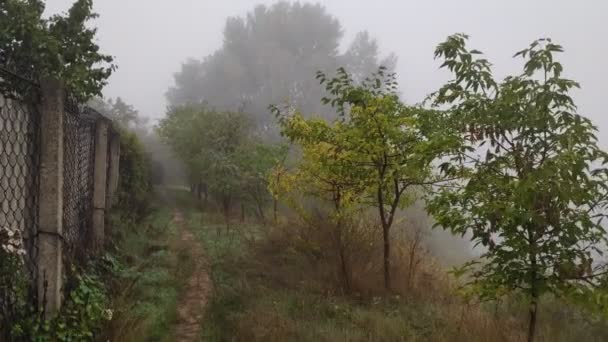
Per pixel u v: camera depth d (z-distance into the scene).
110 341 4.42
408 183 7.11
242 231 11.21
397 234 8.89
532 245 3.42
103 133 7.46
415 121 6.39
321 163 7.10
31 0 7.32
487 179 3.52
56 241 3.90
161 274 7.33
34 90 3.90
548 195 3.18
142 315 5.33
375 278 7.41
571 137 3.26
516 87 3.61
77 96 6.98
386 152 6.73
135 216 11.49
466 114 3.81
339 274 7.28
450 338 5.10
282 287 7.17
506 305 6.60
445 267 9.57
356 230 7.93
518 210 3.26
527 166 3.42
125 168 12.58
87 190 6.97
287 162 11.38
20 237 3.24
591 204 3.38
